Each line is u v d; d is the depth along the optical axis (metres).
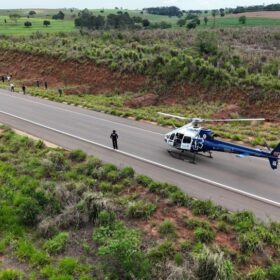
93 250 14.97
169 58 51.22
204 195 19.22
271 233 15.47
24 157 24.19
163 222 16.22
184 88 46.31
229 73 45.41
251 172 22.28
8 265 14.27
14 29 116.88
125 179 20.48
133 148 26.52
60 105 41.41
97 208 16.94
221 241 15.24
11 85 50.81
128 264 13.25
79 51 62.69
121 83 51.94
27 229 16.55
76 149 26.08
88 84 54.66
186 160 24.06
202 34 65.19
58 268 13.91
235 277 13.18
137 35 82.06
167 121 32.88
